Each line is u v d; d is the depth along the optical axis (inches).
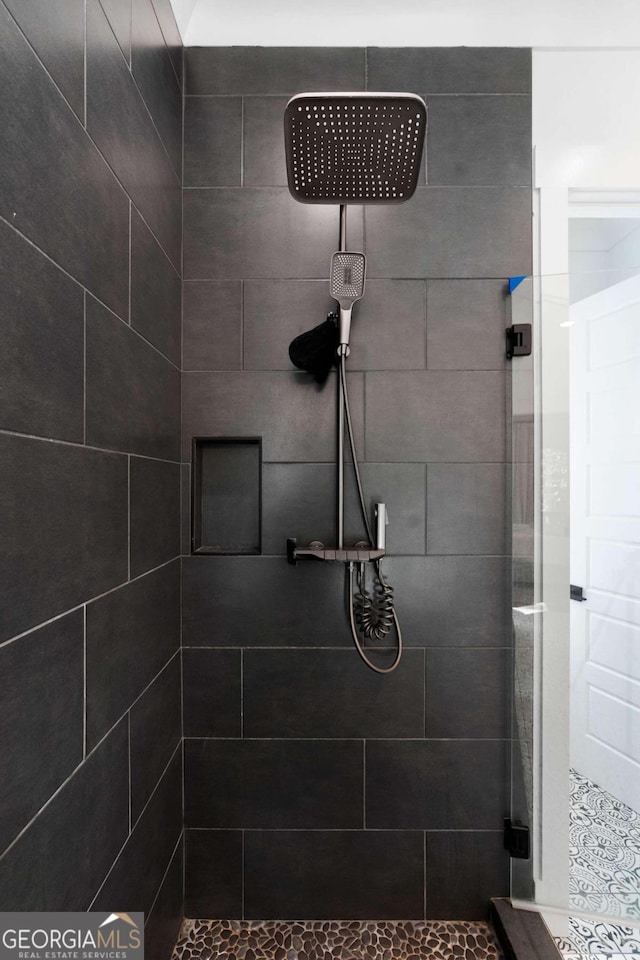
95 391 28.4
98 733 28.8
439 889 46.9
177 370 46.1
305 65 47.8
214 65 47.8
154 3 39.2
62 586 24.5
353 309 47.9
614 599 44.8
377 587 47.3
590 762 45.2
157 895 39.5
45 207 22.8
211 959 43.1
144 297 37.0
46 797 22.9
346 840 47.2
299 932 45.6
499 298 48.0
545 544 46.1
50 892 23.3
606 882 44.1
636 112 48.1
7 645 19.8
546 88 48.1
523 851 45.8
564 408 45.4
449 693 47.7
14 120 20.2
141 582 36.4
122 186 32.6
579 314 44.9
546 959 40.3
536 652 46.3
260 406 47.7
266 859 47.1
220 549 48.6
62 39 24.4
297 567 47.7
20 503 20.8
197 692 47.4
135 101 35.0
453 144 48.0
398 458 47.9
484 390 48.0
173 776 44.4
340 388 45.5
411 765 47.4
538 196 48.2
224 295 47.7
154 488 39.4
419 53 47.9
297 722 47.5
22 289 20.9
